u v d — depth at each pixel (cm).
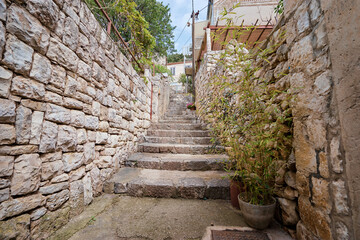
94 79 180
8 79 94
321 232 92
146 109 402
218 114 218
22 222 101
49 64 121
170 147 308
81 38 158
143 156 284
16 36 97
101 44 196
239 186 158
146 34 325
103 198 183
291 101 118
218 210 162
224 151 286
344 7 75
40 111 115
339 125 81
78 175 153
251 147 128
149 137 361
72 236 123
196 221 144
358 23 69
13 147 97
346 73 76
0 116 90
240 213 157
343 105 78
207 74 405
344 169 78
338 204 81
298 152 112
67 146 140
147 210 162
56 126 129
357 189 72
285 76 130
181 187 187
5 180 94
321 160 92
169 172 236
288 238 119
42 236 114
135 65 350
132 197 188
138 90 340
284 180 129
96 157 186
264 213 122
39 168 114
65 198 136
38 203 112
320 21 91
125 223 140
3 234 90
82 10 160
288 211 122
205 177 215
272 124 135
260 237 121
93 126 177
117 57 240
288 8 122
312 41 97
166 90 676
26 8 102
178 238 124
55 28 125
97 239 121
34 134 110
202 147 301
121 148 254
